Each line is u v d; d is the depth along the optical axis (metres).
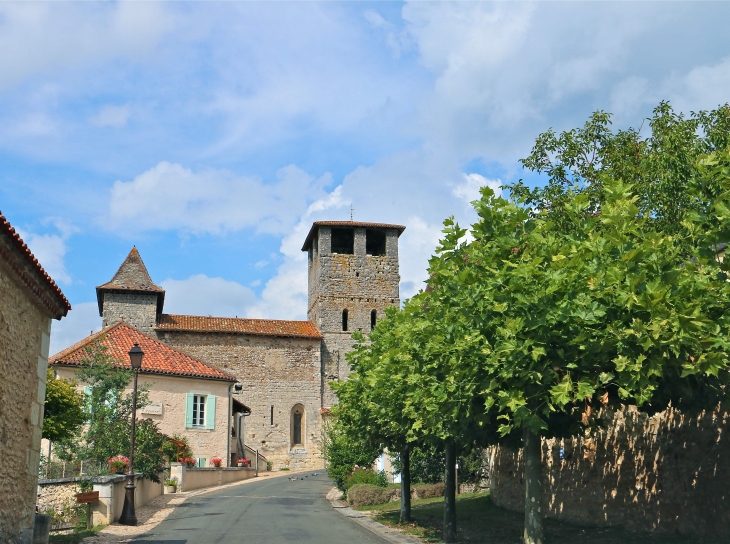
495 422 12.22
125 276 49.31
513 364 9.57
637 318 8.80
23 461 10.73
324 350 54.38
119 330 36.59
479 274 10.52
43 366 11.65
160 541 14.05
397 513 20.11
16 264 9.51
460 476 26.08
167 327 49.44
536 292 9.52
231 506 22.41
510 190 17.22
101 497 16.75
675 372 9.81
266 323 54.19
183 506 22.39
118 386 25.64
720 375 9.66
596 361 9.58
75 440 24.28
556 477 16.95
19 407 10.45
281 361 52.38
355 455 27.08
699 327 8.26
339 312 55.38
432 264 11.19
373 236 59.72
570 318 9.32
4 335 9.62
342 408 19.73
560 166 17.09
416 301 12.29
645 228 13.93
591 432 12.16
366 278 56.44
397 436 17.28
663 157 13.95
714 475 12.00
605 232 9.71
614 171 16.14
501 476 20.61
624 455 14.45
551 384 9.98
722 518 11.78
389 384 14.49
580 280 9.44
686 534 12.58
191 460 31.27
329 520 18.66
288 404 51.84
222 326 51.69
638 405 10.17
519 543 14.01
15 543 10.37
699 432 12.42
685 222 9.52
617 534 13.62
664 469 13.27
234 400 41.25
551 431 12.07
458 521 17.88
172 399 34.03
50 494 15.77
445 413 11.56
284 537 14.74
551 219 16.22
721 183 8.65
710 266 9.07
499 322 9.96
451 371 10.73
